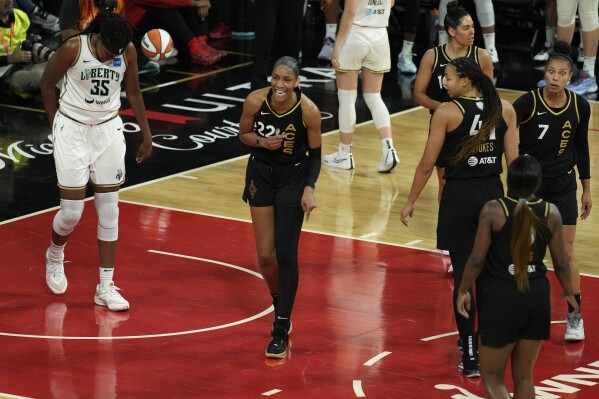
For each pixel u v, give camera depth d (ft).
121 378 61.36
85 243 84.53
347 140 106.32
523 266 52.49
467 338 62.49
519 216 52.16
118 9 123.13
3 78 126.72
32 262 80.23
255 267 80.59
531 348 53.98
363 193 99.71
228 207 94.38
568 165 68.33
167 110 126.62
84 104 69.00
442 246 62.54
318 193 99.09
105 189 71.15
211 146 113.19
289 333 68.54
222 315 71.61
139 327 69.21
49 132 116.06
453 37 78.38
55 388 59.62
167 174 102.99
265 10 121.90
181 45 152.76
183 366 63.41
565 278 54.44
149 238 85.61
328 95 135.95
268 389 60.54
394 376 62.80
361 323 70.79
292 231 64.69
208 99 132.46
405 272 80.43
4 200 94.07
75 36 67.92
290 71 61.62
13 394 58.49
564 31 145.38
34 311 71.26
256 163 64.85
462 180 61.98
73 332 68.03
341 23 101.71
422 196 99.60
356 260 82.58
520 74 150.92
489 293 53.42
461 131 61.62
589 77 142.61
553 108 67.15
